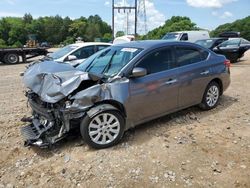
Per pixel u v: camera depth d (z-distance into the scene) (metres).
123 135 5.29
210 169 4.14
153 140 5.07
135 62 5.10
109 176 4.07
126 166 4.28
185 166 4.23
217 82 6.65
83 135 4.66
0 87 10.52
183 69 5.71
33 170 4.34
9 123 6.17
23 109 7.22
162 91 5.36
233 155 4.50
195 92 6.04
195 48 6.15
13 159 4.69
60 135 4.61
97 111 4.63
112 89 4.78
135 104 5.02
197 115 6.28
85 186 3.90
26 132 5.04
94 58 5.91
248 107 6.85
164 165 4.28
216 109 6.66
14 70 16.52
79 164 4.39
